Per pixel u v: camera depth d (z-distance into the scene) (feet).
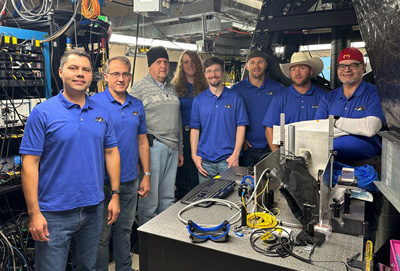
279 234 4.18
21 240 7.52
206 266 4.10
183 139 9.93
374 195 5.73
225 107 8.63
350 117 7.04
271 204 5.09
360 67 6.93
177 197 10.35
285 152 5.76
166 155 8.27
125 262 7.34
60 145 5.31
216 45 22.56
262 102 9.14
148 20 16.92
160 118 8.07
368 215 5.27
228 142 8.68
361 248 3.97
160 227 4.54
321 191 4.38
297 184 4.57
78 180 5.48
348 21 8.45
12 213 8.33
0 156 7.74
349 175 5.46
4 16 8.45
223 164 8.64
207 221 4.68
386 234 5.40
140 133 7.56
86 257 6.03
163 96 8.16
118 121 6.88
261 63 9.02
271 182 5.16
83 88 5.45
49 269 5.47
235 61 24.23
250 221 4.57
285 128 5.75
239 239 4.20
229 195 5.65
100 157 5.83
